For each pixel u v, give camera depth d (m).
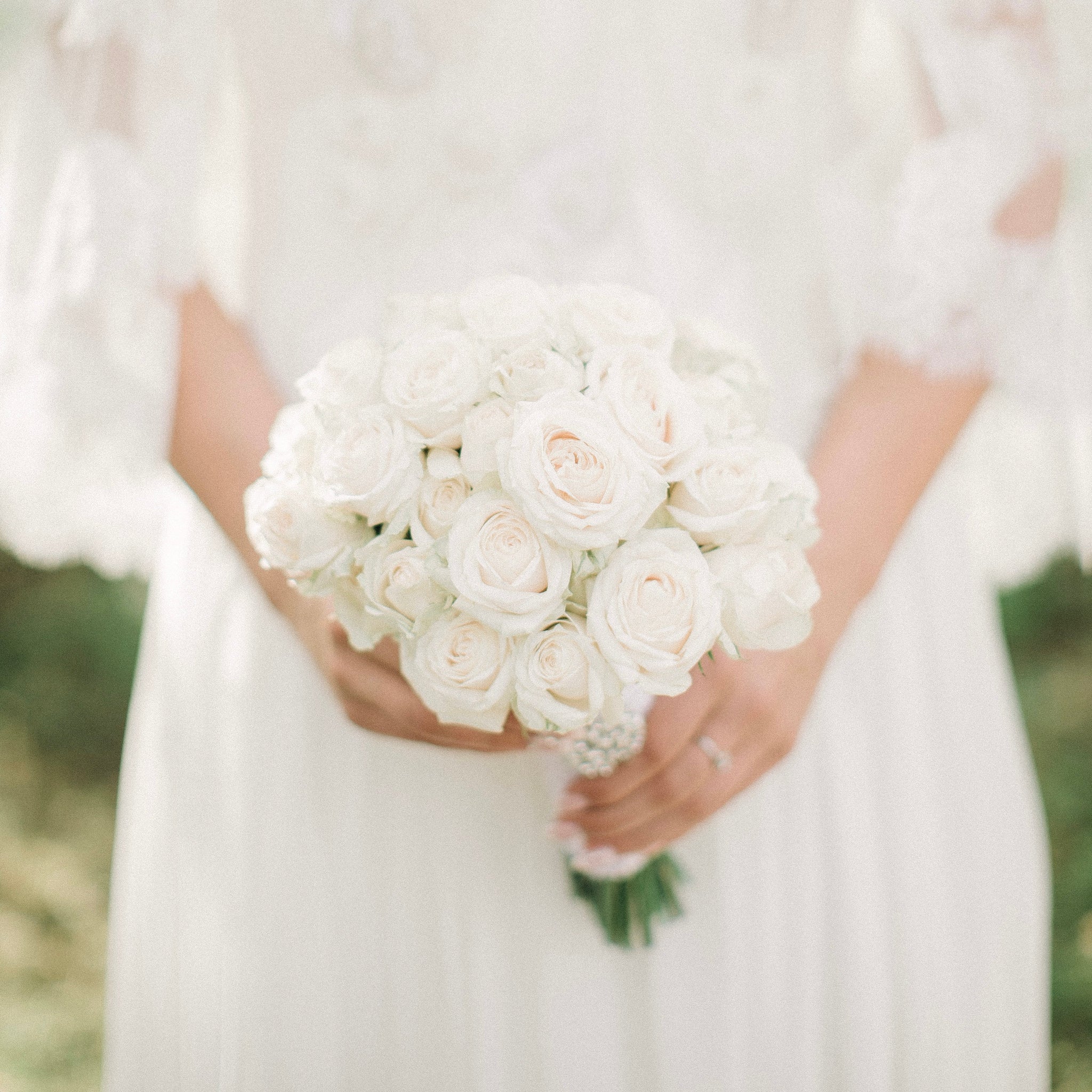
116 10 1.13
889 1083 1.29
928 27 1.15
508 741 1.06
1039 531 1.56
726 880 1.23
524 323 0.98
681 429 0.94
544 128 1.19
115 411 1.13
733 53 1.20
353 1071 1.28
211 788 1.32
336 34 1.19
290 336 1.25
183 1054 1.37
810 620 0.97
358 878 1.26
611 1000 1.24
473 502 0.92
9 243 1.17
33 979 2.87
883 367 1.19
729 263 1.23
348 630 1.00
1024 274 1.19
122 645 3.96
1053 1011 2.62
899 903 1.29
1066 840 3.10
